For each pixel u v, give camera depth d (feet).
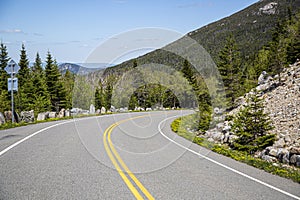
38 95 136.56
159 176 22.15
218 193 18.49
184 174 22.97
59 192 17.83
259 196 18.13
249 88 92.27
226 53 110.73
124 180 20.72
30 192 17.69
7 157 26.84
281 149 32.55
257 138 37.70
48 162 25.29
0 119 57.57
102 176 21.56
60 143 34.88
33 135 41.45
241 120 42.04
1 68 164.55
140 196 17.52
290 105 51.83
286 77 69.92
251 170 24.94
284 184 20.94
